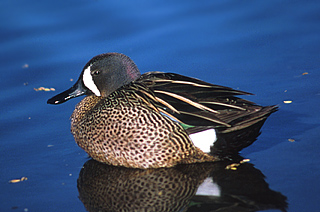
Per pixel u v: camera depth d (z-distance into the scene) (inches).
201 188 382.3
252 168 402.3
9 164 436.8
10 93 561.3
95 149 431.8
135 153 416.5
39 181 409.4
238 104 416.5
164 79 441.4
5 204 379.2
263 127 462.6
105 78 465.7
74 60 620.4
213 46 636.7
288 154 416.8
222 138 411.8
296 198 357.7
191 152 416.8
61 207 372.2
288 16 685.3
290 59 593.3
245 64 593.3
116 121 419.5
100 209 365.7
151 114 413.7
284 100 506.3
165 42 648.4
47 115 522.6
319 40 626.5
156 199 372.5
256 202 357.1
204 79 565.0
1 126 499.8
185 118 408.8
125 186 394.9
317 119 467.2
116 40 654.5
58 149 460.4
